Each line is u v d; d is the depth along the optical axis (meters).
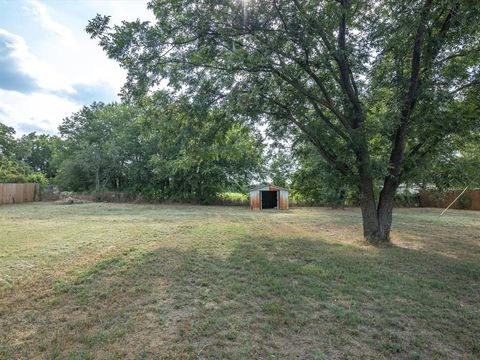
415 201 24.08
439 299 4.23
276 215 17.00
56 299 4.04
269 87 8.33
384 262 6.22
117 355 2.75
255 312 3.71
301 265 5.86
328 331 3.26
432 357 2.82
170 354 2.77
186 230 10.18
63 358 2.70
